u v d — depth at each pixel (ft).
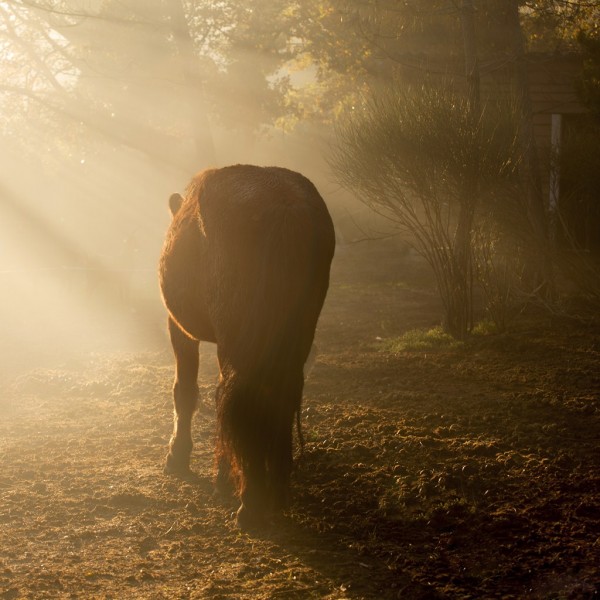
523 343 32.32
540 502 17.16
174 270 17.35
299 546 15.31
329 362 31.71
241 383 14.06
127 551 15.21
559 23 43.19
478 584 13.82
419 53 47.34
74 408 25.80
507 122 31.60
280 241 14.26
